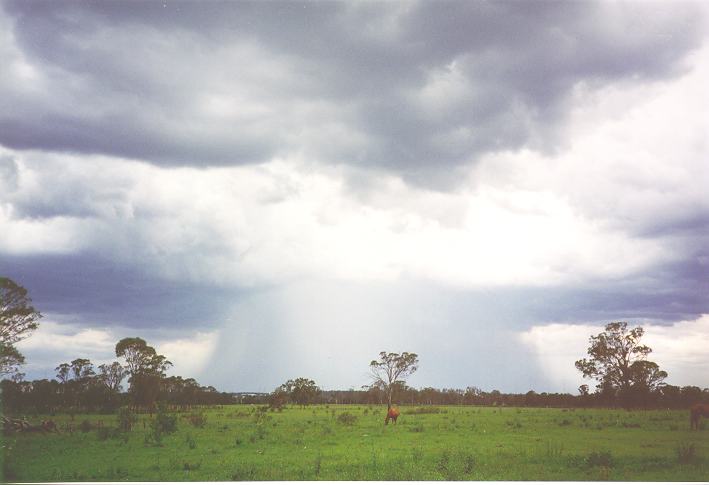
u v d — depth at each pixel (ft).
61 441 99.19
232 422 155.22
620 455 72.49
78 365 222.89
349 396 413.59
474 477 57.06
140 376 217.36
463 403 428.56
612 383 269.23
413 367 338.54
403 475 57.88
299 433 111.14
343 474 59.00
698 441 92.63
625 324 268.00
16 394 200.23
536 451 76.18
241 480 56.95
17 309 160.56
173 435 109.60
